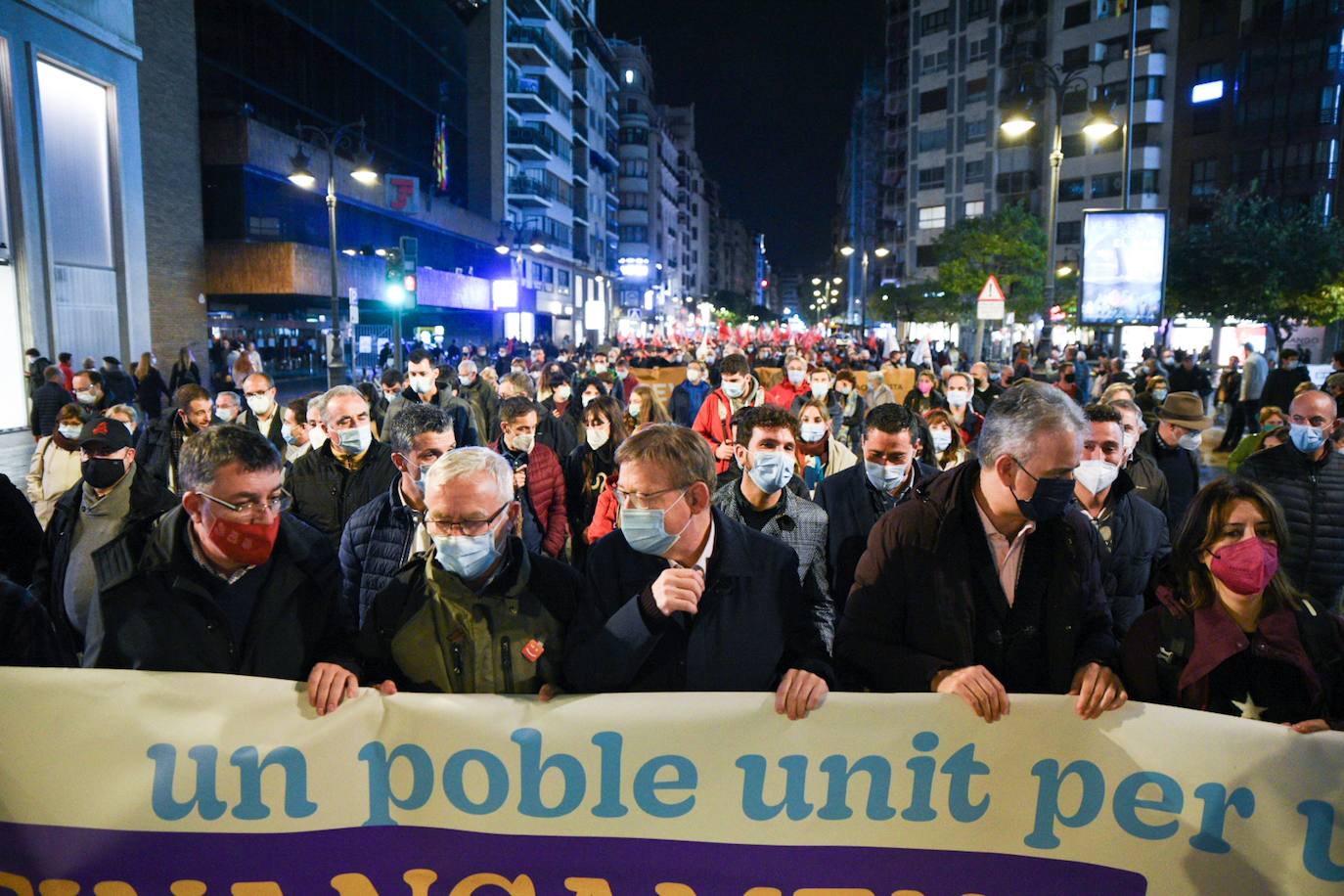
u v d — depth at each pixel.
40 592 3.92
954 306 55.69
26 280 21.20
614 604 2.69
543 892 2.69
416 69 49.84
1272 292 33.16
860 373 18.30
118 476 3.85
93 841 2.66
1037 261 50.91
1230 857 2.56
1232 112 56.88
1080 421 2.46
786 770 2.63
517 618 2.72
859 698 2.61
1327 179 52.34
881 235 91.38
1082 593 2.68
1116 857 2.62
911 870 2.65
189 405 6.30
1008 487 2.50
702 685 2.68
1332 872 2.51
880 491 4.21
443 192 54.00
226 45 33.06
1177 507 5.59
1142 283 19.33
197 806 2.66
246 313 33.34
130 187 25.52
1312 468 4.80
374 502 3.71
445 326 53.62
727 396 7.42
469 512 2.50
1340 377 9.70
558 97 70.81
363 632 2.79
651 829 2.66
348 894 2.69
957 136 75.31
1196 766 2.56
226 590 2.75
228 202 31.28
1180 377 18.47
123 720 2.65
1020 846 2.63
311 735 2.65
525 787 2.65
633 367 21.06
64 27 22.64
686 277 142.62
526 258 65.06
